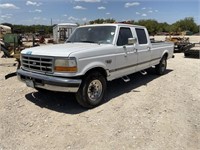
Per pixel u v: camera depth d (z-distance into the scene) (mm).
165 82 7762
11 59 14203
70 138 3982
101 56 5316
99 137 4020
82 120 4633
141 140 3945
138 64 6980
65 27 31328
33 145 3783
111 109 5207
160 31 103188
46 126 4398
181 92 6648
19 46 15719
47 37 51469
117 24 6172
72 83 4641
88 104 5133
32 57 5160
